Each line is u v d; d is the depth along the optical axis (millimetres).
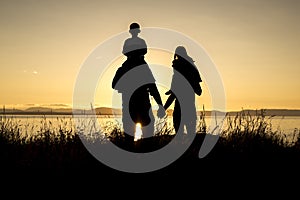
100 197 8477
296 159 10047
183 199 8414
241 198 8523
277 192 8805
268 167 9656
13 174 9242
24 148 10438
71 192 8656
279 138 11352
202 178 9195
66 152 10133
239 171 9438
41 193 8617
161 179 9133
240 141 10820
